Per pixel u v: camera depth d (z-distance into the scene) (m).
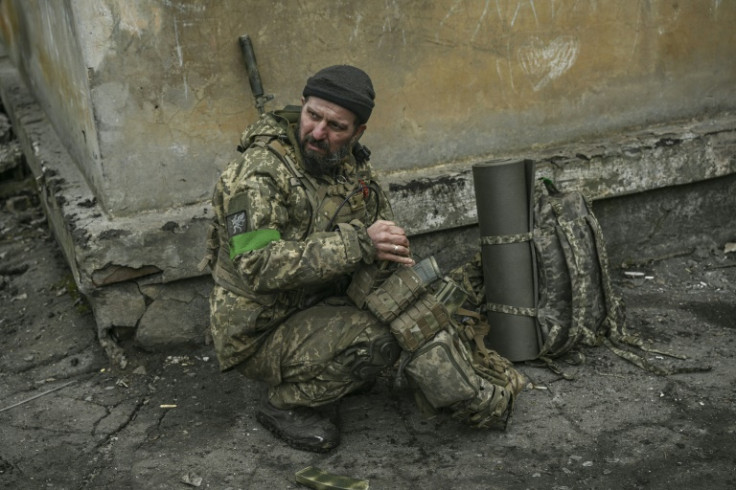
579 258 3.05
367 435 2.71
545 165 3.66
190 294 3.27
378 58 3.38
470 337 2.75
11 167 5.43
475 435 2.69
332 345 2.48
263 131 2.48
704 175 3.94
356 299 2.51
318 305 2.56
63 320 3.58
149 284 3.20
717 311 3.54
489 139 3.69
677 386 2.94
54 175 3.86
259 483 2.46
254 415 2.85
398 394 2.96
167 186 3.17
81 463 2.59
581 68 3.76
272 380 2.58
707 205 4.07
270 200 2.35
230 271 2.55
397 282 2.46
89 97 2.99
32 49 4.97
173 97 3.09
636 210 3.95
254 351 2.56
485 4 3.50
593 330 3.15
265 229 2.32
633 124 3.96
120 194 3.12
